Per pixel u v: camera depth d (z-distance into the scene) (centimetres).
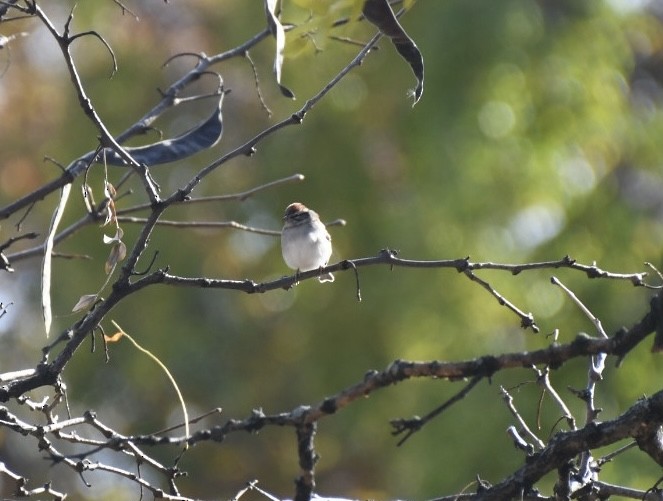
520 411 1325
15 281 1873
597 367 621
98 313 591
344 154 1596
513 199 1468
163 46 1716
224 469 1858
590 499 596
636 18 1656
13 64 1689
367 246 1574
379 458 1747
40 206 1686
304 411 589
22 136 1709
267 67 1631
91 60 1709
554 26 1516
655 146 1588
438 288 1452
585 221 1505
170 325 1678
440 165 1439
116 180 1559
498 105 1452
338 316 1600
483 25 1451
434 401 1380
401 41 581
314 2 600
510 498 566
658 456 559
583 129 1500
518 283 1430
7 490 1773
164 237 1644
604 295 1420
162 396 1766
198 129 741
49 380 589
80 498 1778
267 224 1659
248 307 1719
